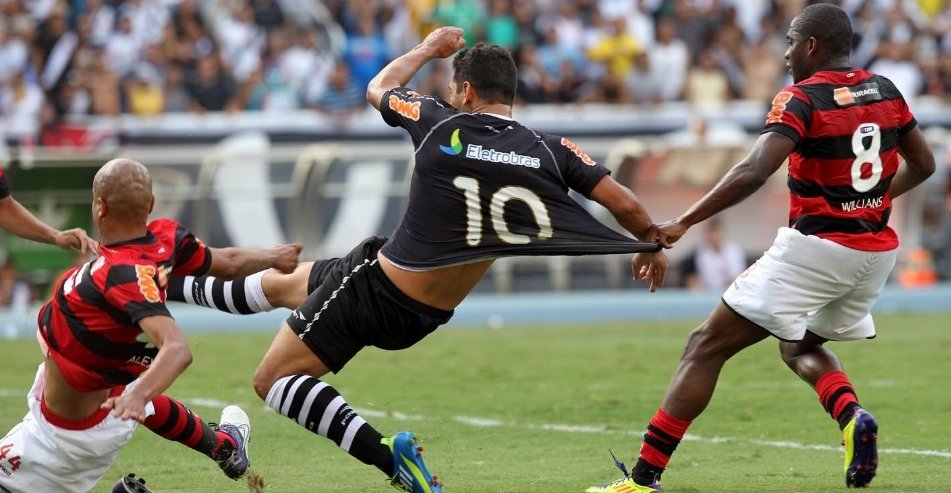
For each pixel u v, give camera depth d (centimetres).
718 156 5944
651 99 7031
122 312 1702
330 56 6919
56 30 6719
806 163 2083
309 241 5756
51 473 1784
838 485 2177
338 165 5769
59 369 1734
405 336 2012
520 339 4794
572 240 1922
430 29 6925
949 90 7462
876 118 2092
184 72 6744
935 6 7906
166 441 2739
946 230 6391
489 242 1933
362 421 1941
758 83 7262
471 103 2002
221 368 3941
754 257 6178
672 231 1984
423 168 1959
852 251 2083
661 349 4428
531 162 1927
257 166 5741
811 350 2256
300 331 1991
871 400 3256
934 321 5241
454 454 2603
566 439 2788
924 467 2367
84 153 6144
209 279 2192
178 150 5891
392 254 1986
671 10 7425
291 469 2439
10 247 5462
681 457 2530
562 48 7106
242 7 6962
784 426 2922
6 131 6247
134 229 1766
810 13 2138
